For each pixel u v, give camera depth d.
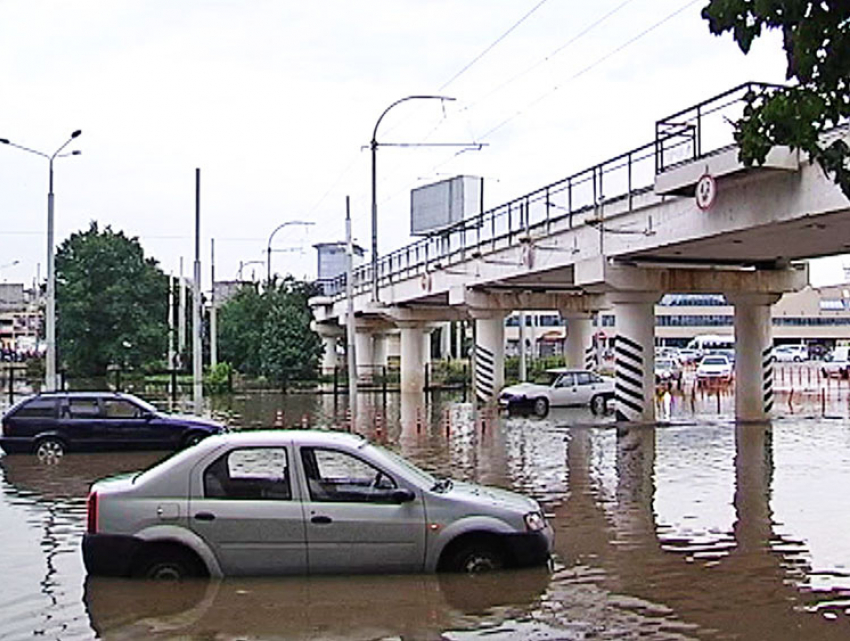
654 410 34.69
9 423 24.73
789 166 21.83
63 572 11.70
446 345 95.75
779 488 18.84
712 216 25.77
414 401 52.03
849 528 14.58
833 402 44.84
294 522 10.52
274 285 79.25
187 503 10.53
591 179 32.59
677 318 118.75
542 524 11.07
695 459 23.91
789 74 6.50
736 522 15.13
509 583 10.59
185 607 9.75
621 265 32.94
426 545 10.65
